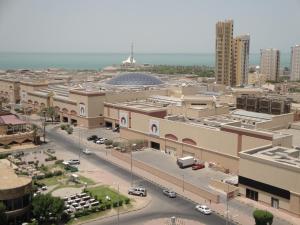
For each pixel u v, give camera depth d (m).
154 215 99.06
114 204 103.62
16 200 93.00
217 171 134.25
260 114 177.88
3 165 112.50
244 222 95.38
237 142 130.88
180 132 151.75
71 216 97.00
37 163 140.38
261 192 107.81
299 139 149.88
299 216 98.62
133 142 163.88
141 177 128.25
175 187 119.50
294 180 99.50
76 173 130.88
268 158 107.38
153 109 171.88
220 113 181.12
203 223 94.75
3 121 179.12
